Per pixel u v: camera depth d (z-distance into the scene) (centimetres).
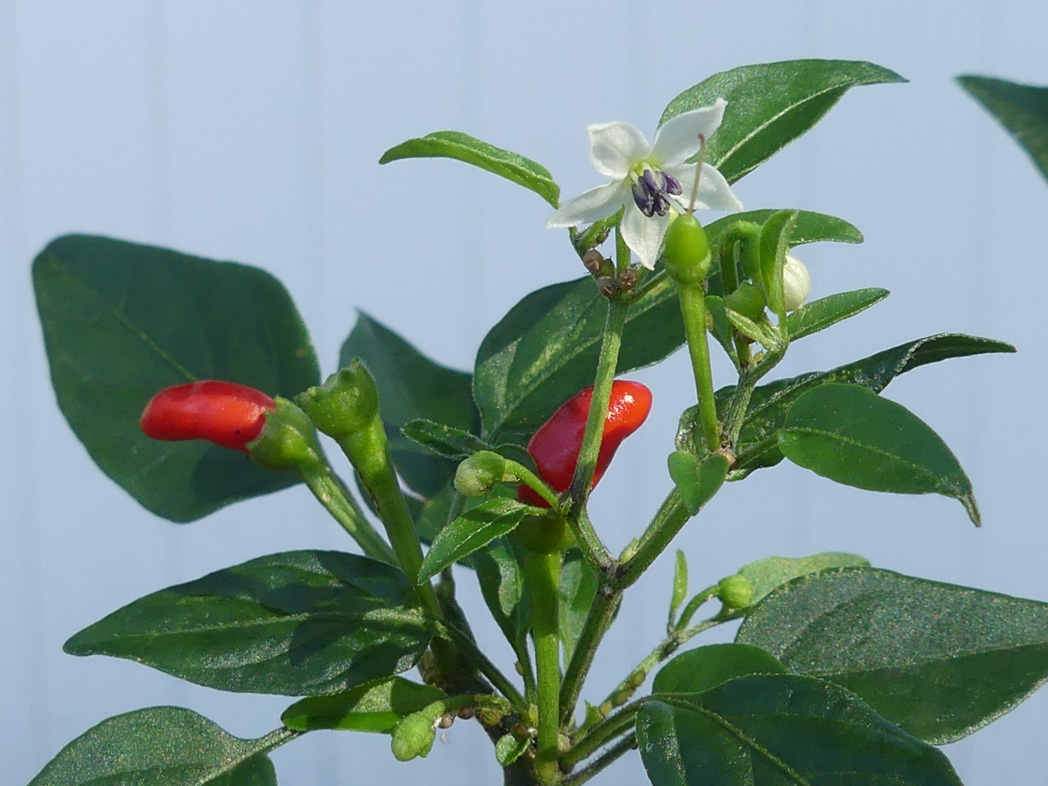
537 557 31
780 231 28
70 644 30
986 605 31
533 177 29
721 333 29
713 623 33
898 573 31
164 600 31
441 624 32
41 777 30
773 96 33
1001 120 33
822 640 31
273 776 31
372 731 31
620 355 34
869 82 33
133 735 31
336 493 33
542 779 31
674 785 28
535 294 35
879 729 28
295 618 31
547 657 31
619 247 29
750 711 29
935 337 31
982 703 30
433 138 29
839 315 30
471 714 32
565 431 31
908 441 28
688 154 29
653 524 30
